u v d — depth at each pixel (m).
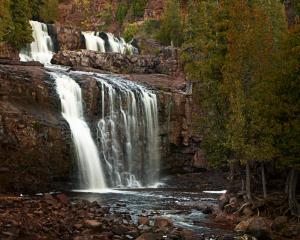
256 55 29.56
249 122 28.20
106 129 47.56
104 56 72.25
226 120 33.81
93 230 22.25
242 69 29.73
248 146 27.50
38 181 38.69
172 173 52.84
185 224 25.88
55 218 23.78
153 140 52.00
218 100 34.47
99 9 129.62
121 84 52.16
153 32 100.19
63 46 79.50
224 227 25.19
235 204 29.27
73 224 22.89
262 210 27.34
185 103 53.94
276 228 24.38
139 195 38.72
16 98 41.41
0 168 36.25
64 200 30.44
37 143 39.25
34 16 100.44
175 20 91.62
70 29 81.31
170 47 79.75
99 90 48.25
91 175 44.22
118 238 21.11
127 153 49.16
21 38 69.38
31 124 39.22
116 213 28.06
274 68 28.42
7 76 41.53
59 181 41.12
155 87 55.66
